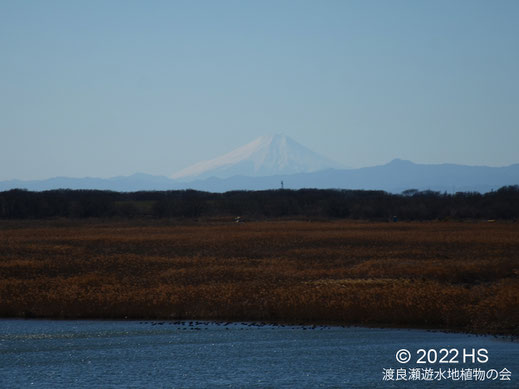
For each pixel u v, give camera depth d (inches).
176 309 3218.5
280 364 2295.8
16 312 3302.2
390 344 2561.5
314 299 3159.5
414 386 2009.1
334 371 2201.0
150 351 2514.8
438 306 2940.5
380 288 3410.4
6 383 2108.8
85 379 2146.9
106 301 3304.6
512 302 2876.5
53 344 2640.3
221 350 2517.2
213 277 4274.1
